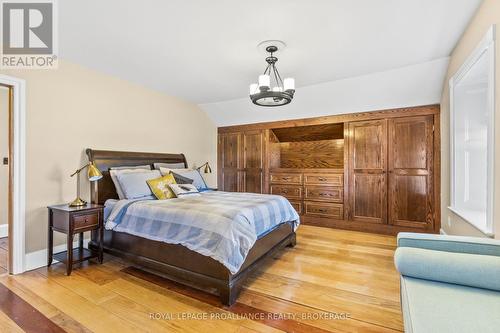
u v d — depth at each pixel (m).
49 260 2.73
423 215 3.76
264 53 2.88
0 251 3.23
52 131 2.89
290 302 2.06
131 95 3.84
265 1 1.97
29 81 2.70
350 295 2.16
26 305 2.00
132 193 3.15
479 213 2.64
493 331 0.97
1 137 3.95
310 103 4.39
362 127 4.21
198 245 2.18
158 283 2.39
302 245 3.49
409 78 3.45
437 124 3.66
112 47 2.73
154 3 1.99
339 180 4.40
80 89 3.19
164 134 4.39
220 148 5.63
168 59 3.04
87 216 2.68
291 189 4.86
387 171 4.01
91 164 2.92
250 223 2.32
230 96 4.61
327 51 2.83
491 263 1.30
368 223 4.16
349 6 2.04
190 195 3.42
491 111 1.88
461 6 2.06
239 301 2.08
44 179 2.80
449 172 3.17
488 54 1.94
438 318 1.05
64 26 2.31
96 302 2.05
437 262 1.38
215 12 2.11
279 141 5.52
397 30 2.41
